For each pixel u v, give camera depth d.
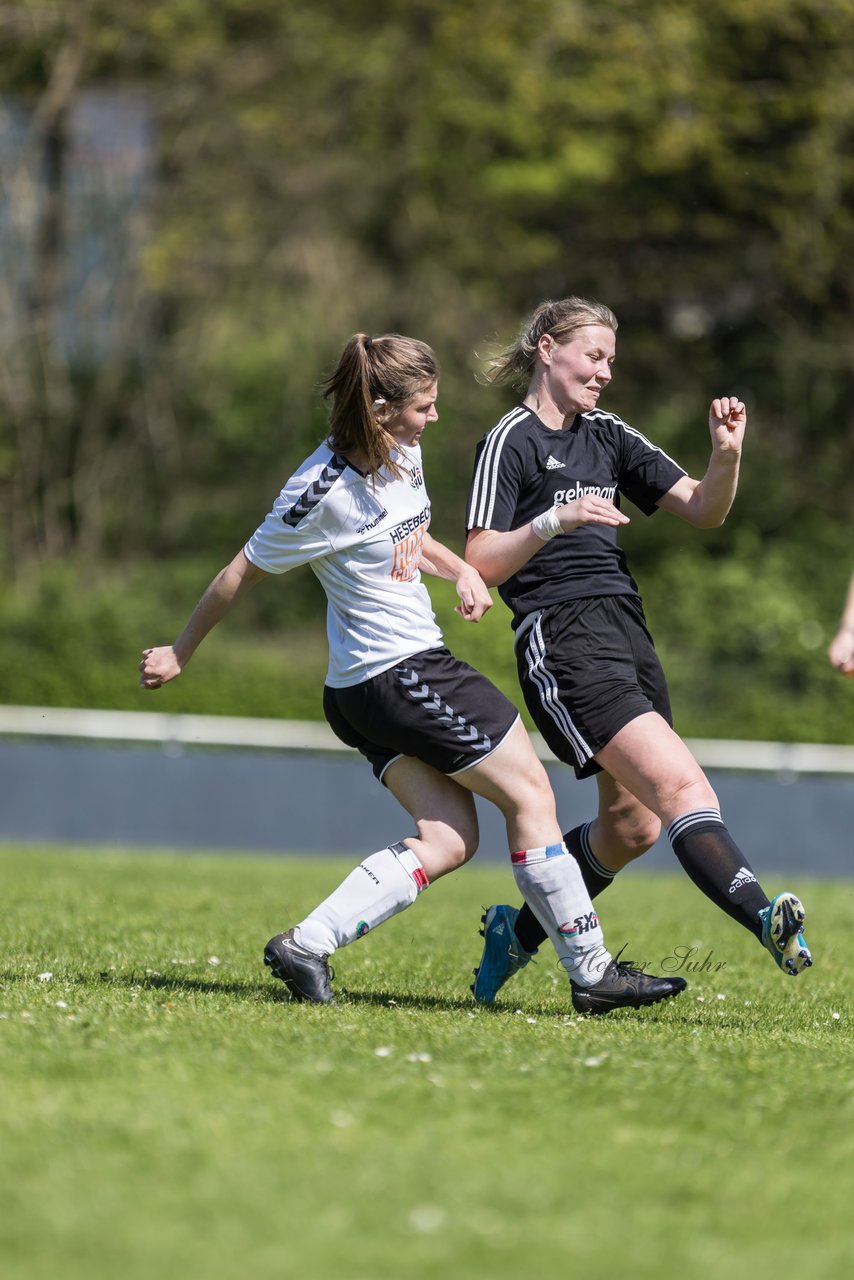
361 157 95.50
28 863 45.03
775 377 99.62
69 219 93.81
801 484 97.00
